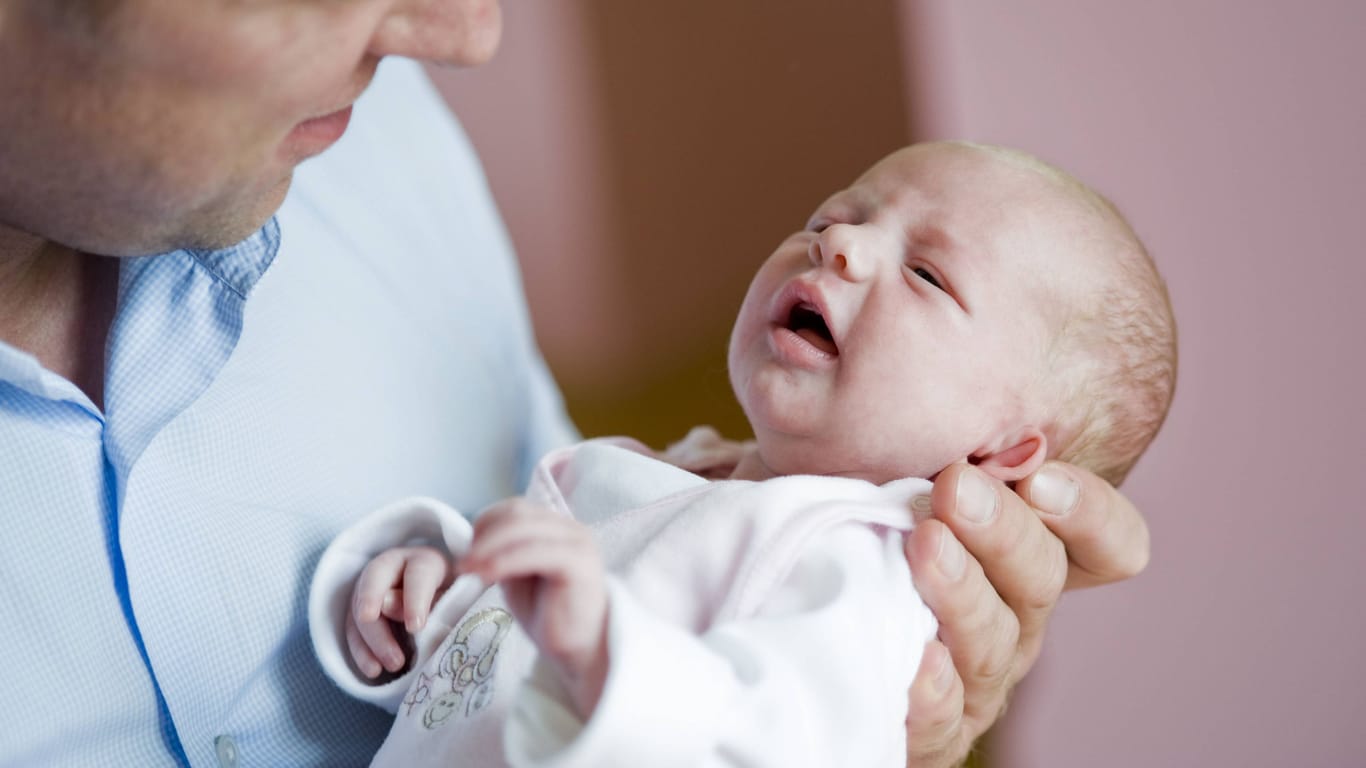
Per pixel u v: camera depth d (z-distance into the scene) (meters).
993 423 1.06
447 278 1.36
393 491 1.10
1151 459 2.13
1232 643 2.09
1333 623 1.99
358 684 0.97
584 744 0.66
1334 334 1.95
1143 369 1.13
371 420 1.11
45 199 0.74
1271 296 2.01
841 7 2.50
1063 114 2.22
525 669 0.86
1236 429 2.06
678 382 2.73
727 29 2.62
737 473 1.14
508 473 1.32
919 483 1.01
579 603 0.67
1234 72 2.02
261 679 0.96
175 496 0.92
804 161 2.62
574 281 2.76
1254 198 2.02
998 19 2.29
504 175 2.72
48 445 0.87
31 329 0.91
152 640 0.89
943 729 0.95
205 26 0.67
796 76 2.58
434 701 0.90
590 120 2.71
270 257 0.92
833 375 1.04
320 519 1.02
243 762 0.95
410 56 0.76
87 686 0.85
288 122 0.73
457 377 1.27
